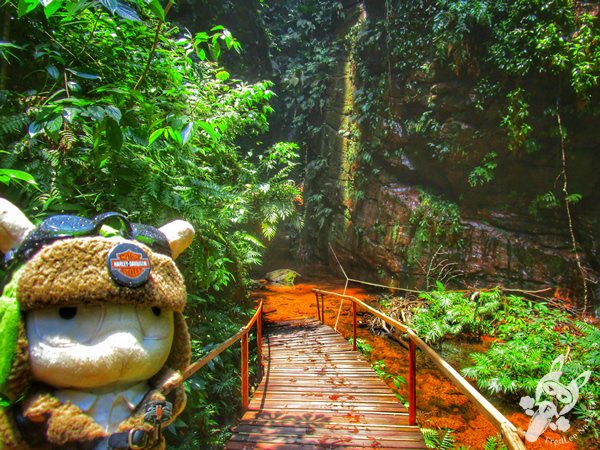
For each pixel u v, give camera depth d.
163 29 3.62
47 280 1.01
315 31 17.30
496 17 9.91
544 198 10.19
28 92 2.37
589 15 8.81
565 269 9.94
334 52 15.73
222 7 12.35
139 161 2.44
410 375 3.74
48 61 2.47
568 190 10.11
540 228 10.51
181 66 3.74
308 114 17.11
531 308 9.16
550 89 9.60
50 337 1.02
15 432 1.05
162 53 3.23
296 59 17.47
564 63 8.91
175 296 1.20
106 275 1.05
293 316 10.53
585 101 9.05
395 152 12.82
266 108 5.43
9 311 1.02
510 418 5.65
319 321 8.98
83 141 2.44
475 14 9.70
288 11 18.73
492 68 10.20
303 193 17.50
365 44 13.18
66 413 1.03
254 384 5.76
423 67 11.31
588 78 8.74
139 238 1.24
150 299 1.11
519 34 9.33
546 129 9.88
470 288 10.23
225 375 4.75
